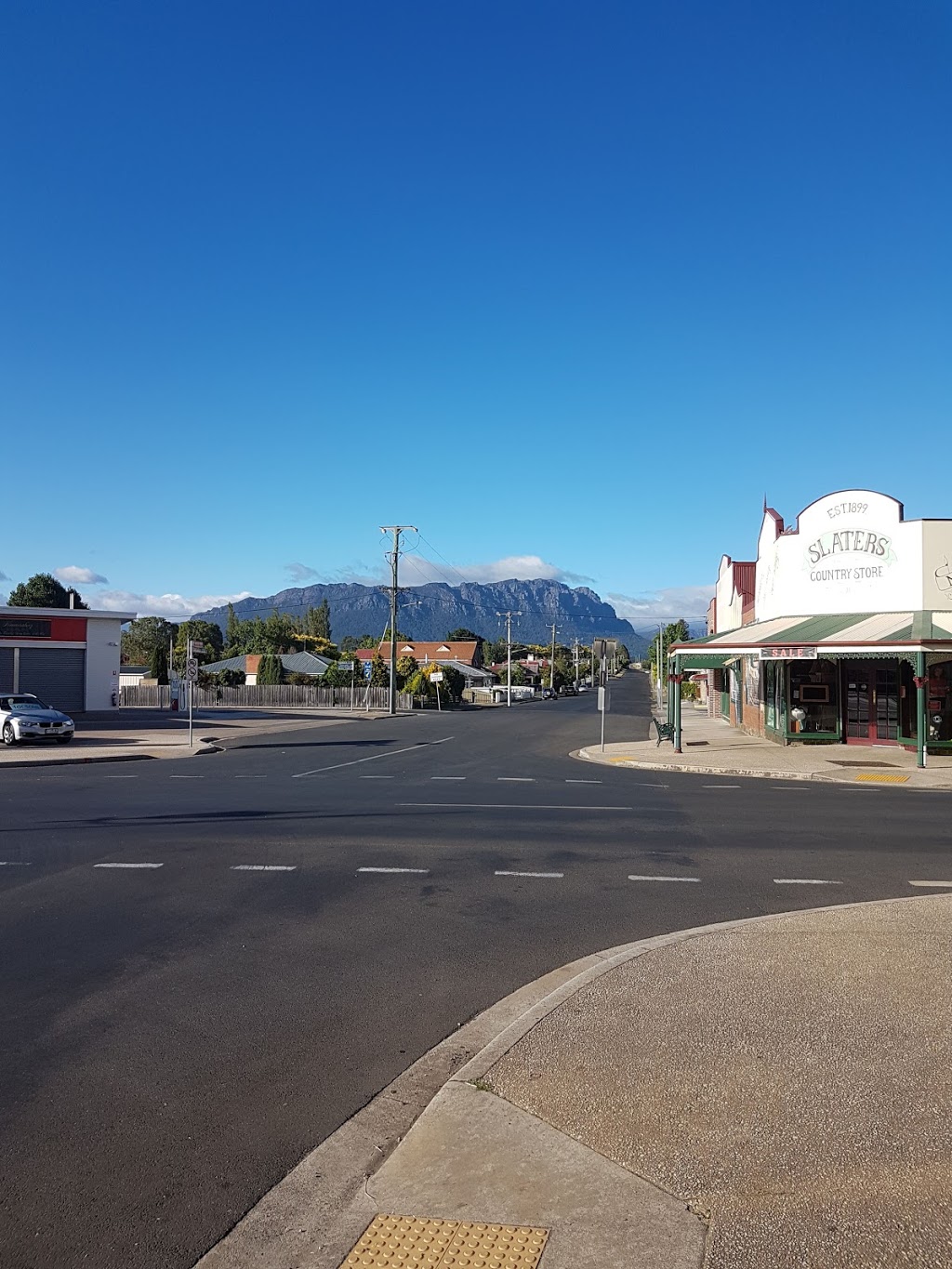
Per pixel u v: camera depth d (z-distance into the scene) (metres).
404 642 136.62
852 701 27.44
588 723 44.78
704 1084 4.95
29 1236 3.87
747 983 6.53
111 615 44.94
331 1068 5.51
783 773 21.50
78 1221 3.97
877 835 13.38
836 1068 5.12
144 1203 4.11
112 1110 4.97
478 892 9.82
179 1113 4.95
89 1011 6.41
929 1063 5.18
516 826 13.85
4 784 19.38
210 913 8.93
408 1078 5.36
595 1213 3.84
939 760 23.70
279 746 30.56
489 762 24.75
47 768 23.08
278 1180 4.30
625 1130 4.49
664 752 26.56
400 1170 4.21
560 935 8.23
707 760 24.16
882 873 10.83
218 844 12.36
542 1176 4.12
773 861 11.49
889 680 26.91
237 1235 3.88
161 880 10.27
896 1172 4.08
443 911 9.03
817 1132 4.43
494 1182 4.09
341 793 17.78
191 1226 3.94
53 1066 5.50
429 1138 4.46
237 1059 5.62
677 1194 3.96
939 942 7.52
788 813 15.41
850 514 26.78
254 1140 4.67
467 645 131.00
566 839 12.84
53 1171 4.36
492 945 7.96
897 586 26.03
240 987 6.89
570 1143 4.38
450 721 46.75
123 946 7.86
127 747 28.77
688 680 71.62
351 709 62.78
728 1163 4.18
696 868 11.04
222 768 23.02
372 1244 3.71
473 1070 5.15
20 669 42.78
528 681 112.69
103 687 44.91
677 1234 3.68
